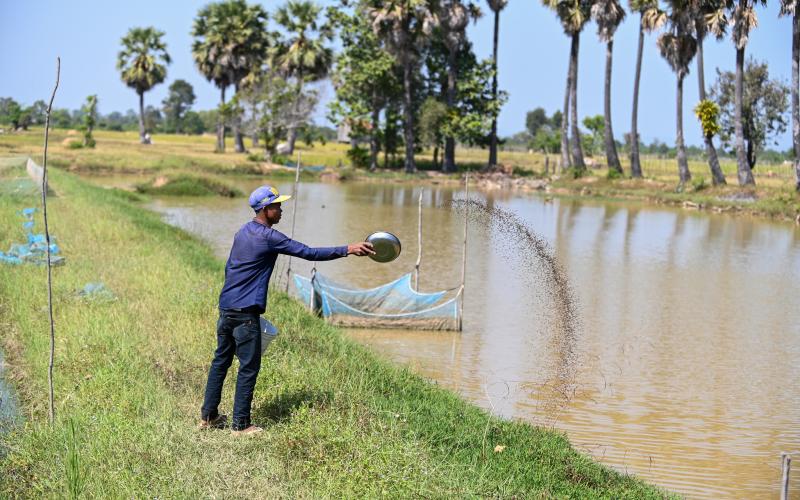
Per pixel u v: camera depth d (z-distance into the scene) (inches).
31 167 1171.3
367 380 330.6
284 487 207.6
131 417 247.9
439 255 869.8
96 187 1336.1
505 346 504.4
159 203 1384.1
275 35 2775.6
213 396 245.8
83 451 217.3
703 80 1932.8
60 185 1171.9
